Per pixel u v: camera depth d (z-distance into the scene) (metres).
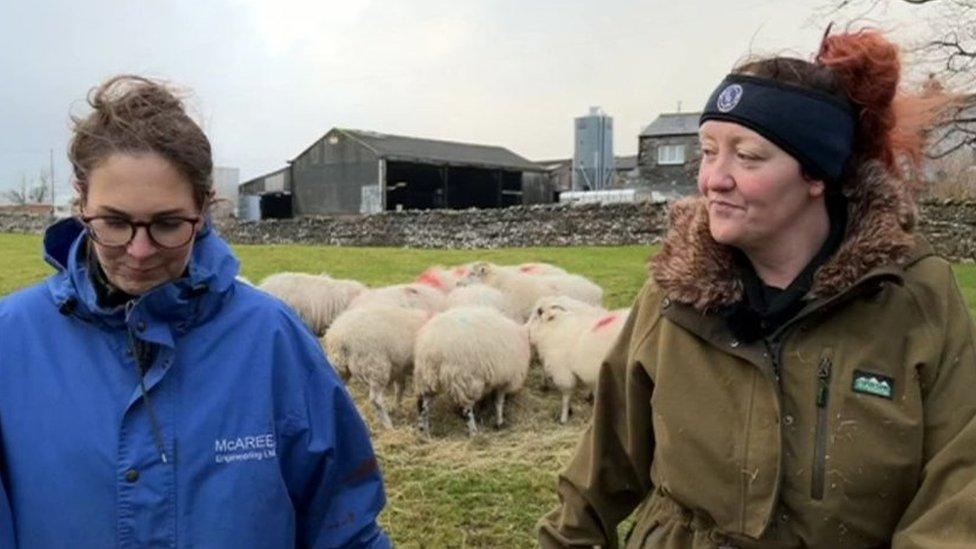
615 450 2.28
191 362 1.88
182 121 1.78
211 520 1.82
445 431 6.77
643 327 2.17
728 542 1.95
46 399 1.81
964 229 20.70
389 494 5.12
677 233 2.10
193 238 1.82
